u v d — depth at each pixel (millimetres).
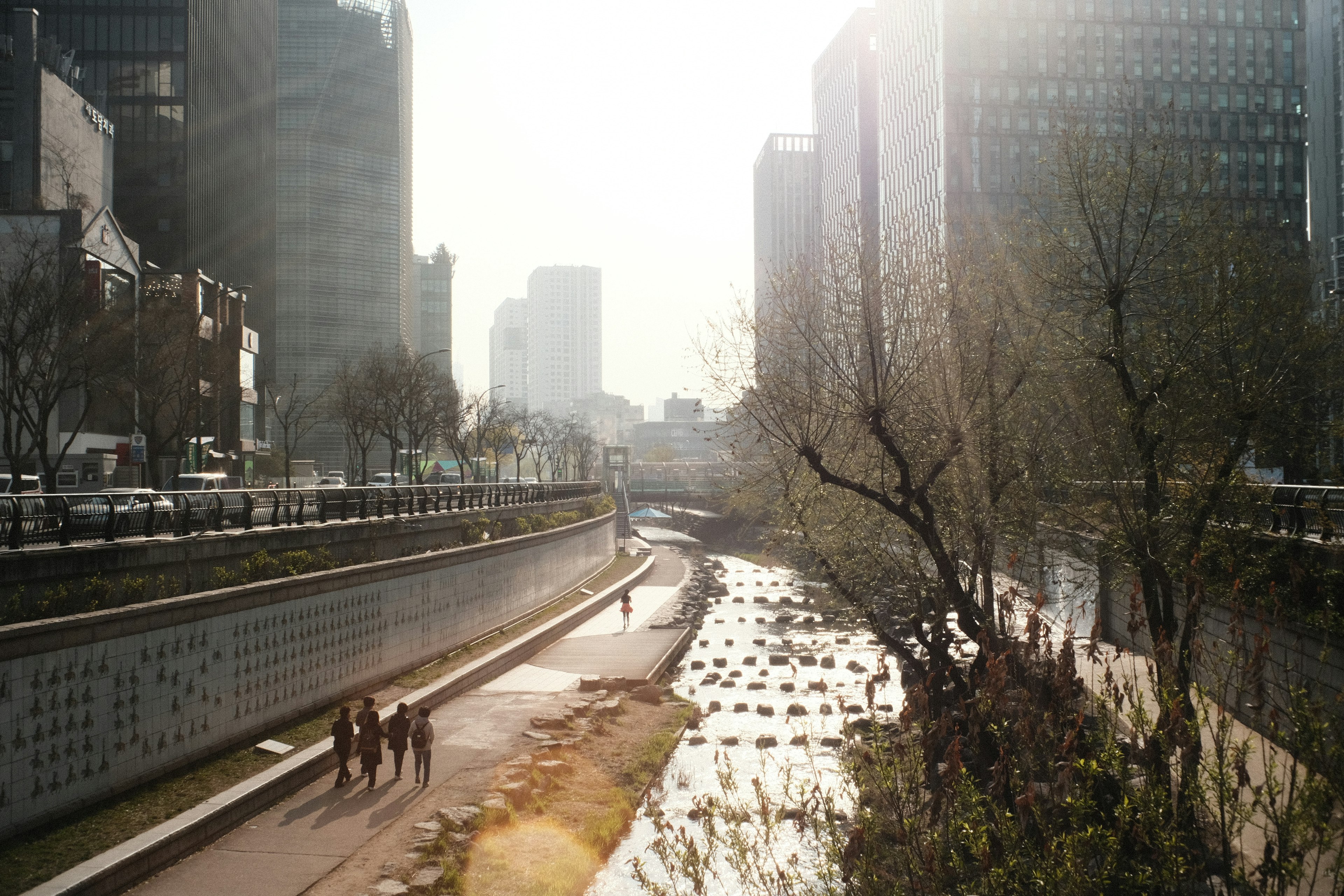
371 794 20359
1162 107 26766
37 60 60750
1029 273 22578
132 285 55250
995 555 23328
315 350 169000
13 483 33344
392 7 182000
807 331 22312
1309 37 122375
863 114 170625
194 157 92562
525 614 46469
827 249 23359
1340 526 19406
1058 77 113750
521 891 16500
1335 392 25312
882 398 21500
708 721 31812
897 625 33250
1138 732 10234
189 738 19938
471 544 40875
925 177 120188
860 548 23891
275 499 26719
